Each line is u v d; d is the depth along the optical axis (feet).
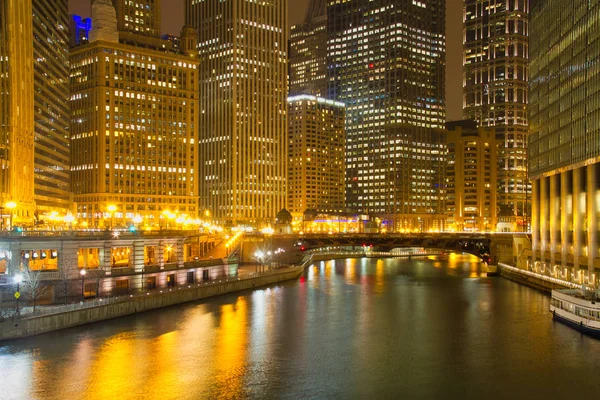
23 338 304.91
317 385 252.62
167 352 293.23
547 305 432.66
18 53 565.94
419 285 559.38
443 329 352.28
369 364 281.74
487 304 439.22
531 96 629.51
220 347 305.53
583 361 285.84
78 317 332.80
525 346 312.91
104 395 236.43
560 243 540.93
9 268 346.13
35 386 243.19
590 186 463.01
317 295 482.69
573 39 501.15
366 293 499.10
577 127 488.44
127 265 466.70
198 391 243.40
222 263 506.07
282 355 294.66
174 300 409.49
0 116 535.60
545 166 571.28
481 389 249.55
